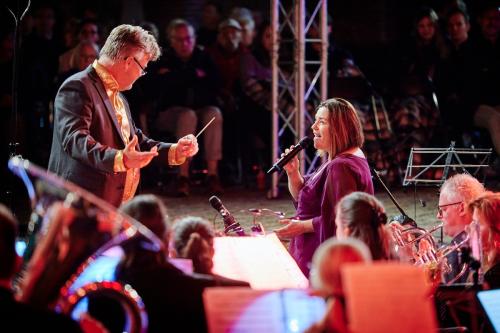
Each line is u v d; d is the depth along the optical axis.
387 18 17.56
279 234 7.44
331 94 13.75
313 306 4.64
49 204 4.47
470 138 13.95
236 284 5.13
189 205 12.30
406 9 17.47
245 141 14.20
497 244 6.26
